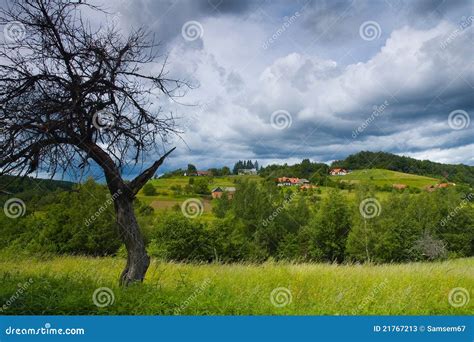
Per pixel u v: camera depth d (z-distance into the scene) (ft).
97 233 115.65
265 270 37.73
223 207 173.37
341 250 172.76
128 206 29.37
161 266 43.11
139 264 29.07
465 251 168.76
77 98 27.09
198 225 139.03
